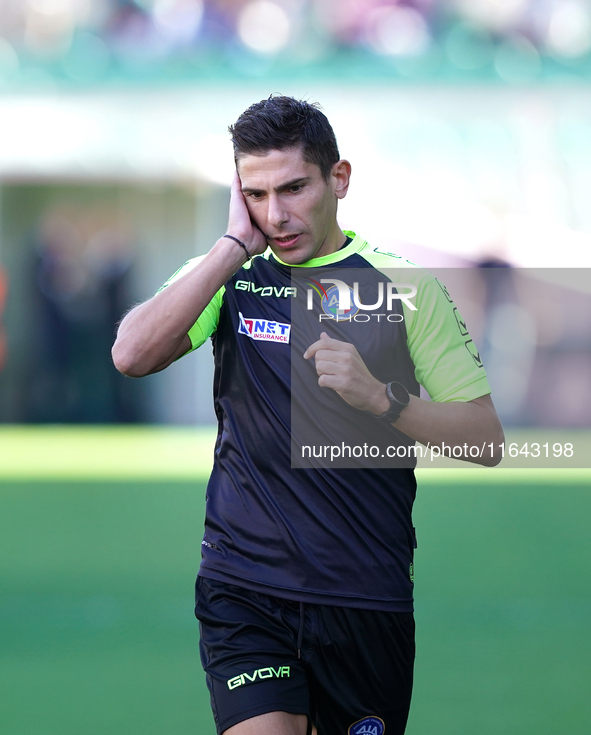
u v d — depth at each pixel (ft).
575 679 54.75
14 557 84.48
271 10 156.25
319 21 156.35
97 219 168.55
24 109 159.84
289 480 31.91
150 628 64.90
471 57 155.63
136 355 31.94
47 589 74.23
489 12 154.61
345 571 31.58
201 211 167.22
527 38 155.02
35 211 168.66
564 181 186.19
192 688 53.78
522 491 120.37
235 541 32.17
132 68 157.38
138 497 111.96
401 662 32.91
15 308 170.40
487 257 173.27
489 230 177.27
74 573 79.00
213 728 47.85
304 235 32.27
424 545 90.12
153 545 89.10
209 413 172.96
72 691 53.06
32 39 157.17
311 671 31.78
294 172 31.58
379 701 32.83
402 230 177.99
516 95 156.46
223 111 160.86
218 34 157.07
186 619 67.00
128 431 168.66
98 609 69.15
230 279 34.09
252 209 32.58
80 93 158.40
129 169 164.14
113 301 169.27
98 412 173.37
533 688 53.21
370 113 160.15
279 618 31.35
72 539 91.40
